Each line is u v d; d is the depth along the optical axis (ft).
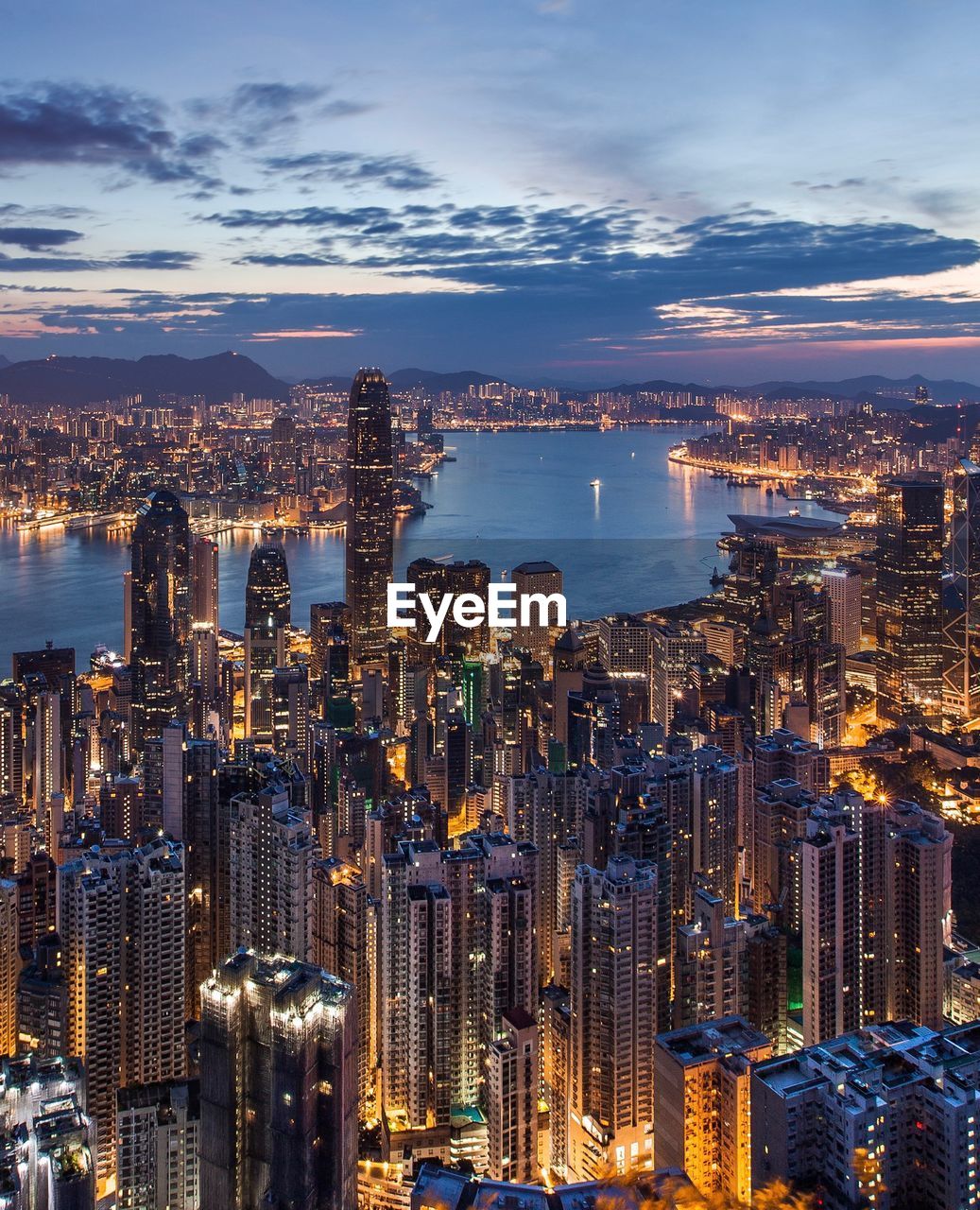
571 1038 465.88
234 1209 349.82
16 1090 349.20
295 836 535.19
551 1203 318.45
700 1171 382.42
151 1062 494.59
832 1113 322.34
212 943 597.52
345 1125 353.31
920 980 534.78
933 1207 317.22
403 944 493.36
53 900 538.88
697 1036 400.88
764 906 629.51
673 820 648.79
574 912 463.01
